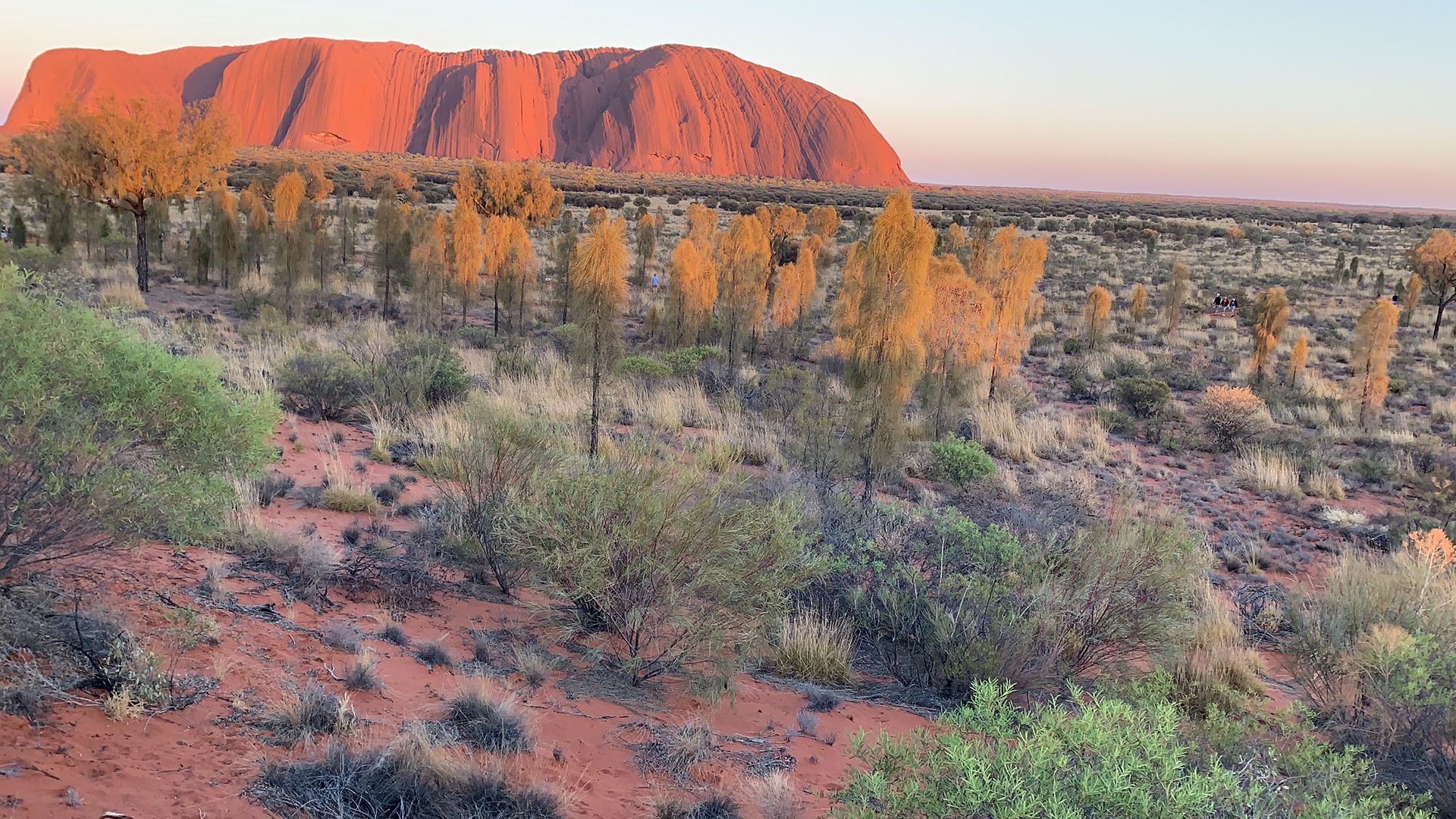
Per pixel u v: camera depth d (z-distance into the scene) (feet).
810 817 12.54
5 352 10.97
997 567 22.48
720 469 34.50
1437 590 22.74
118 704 10.80
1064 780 8.71
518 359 57.47
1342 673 19.26
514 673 16.63
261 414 13.64
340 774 10.49
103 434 11.83
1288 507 48.21
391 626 16.79
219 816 9.29
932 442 51.03
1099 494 42.83
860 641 22.74
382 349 54.29
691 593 18.10
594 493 18.74
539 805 11.16
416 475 32.73
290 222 78.38
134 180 78.18
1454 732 16.17
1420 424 68.85
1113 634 19.63
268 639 14.71
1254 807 9.51
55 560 12.23
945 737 9.61
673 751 14.24
